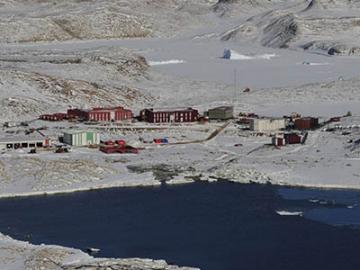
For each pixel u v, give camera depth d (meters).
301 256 190.88
